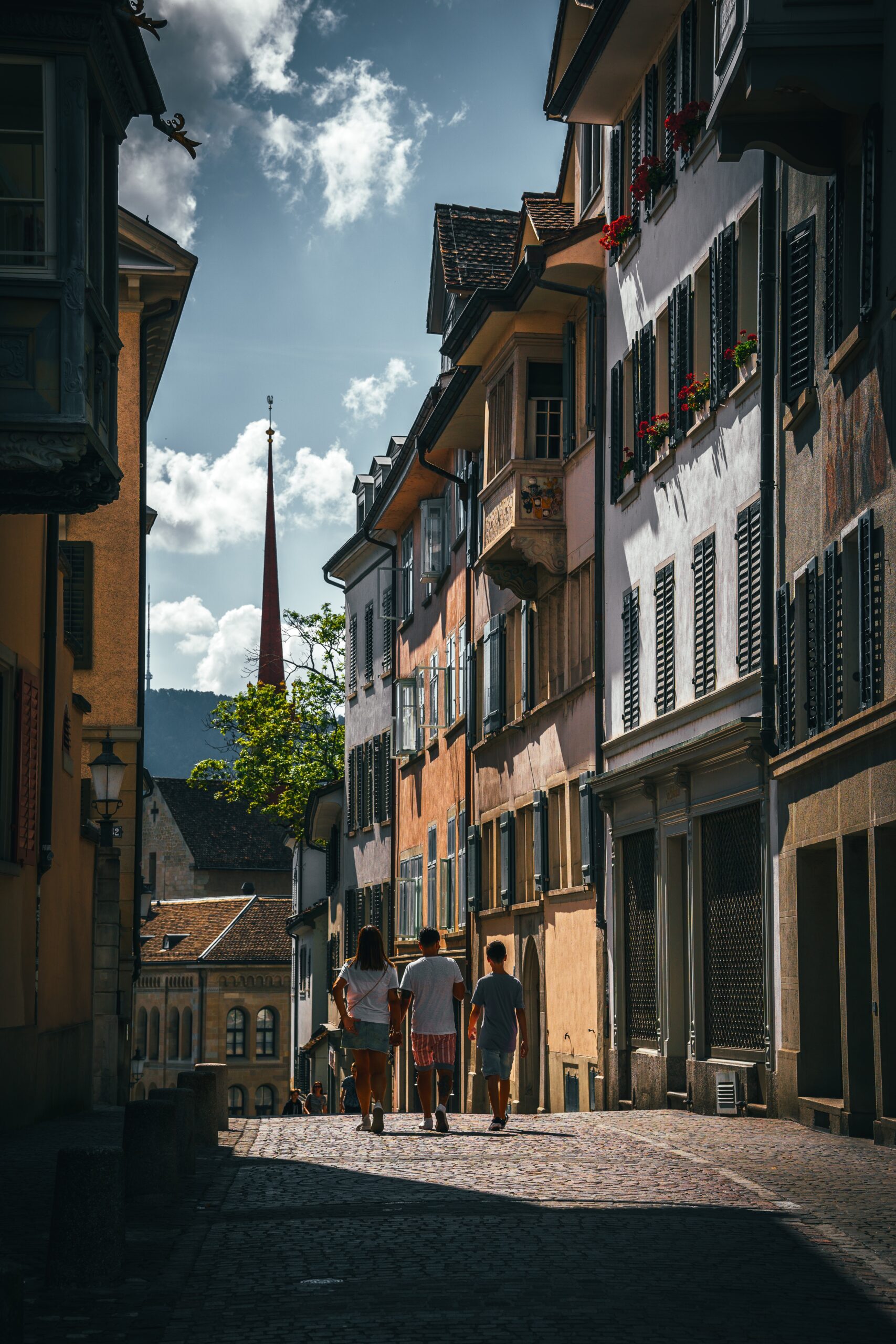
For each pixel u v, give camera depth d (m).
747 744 21.30
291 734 72.56
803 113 17.98
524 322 32.22
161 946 105.94
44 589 22.95
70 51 15.10
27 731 21.53
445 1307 8.45
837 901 18.70
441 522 46.00
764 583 21.11
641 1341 7.60
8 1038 20.00
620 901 28.56
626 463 27.75
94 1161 9.26
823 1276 9.19
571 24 29.55
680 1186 13.03
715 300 23.42
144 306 39.09
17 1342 6.45
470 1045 40.84
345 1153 16.53
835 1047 19.66
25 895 21.69
